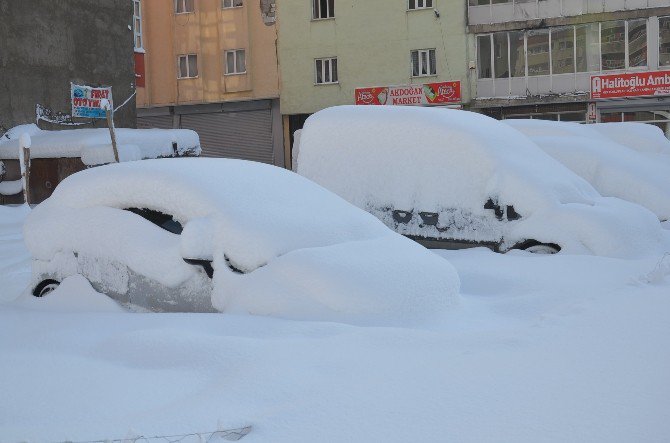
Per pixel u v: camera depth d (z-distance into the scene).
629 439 2.86
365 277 5.00
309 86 38.47
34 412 3.39
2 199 22.27
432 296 5.16
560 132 12.55
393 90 36.72
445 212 8.35
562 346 4.16
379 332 4.33
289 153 39.34
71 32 27.41
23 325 4.98
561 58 34.81
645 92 33.16
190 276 5.39
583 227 7.79
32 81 25.59
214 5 40.03
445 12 36.09
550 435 2.92
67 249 5.90
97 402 3.48
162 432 3.04
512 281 6.44
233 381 3.60
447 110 9.07
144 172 5.81
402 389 3.48
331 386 3.53
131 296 5.59
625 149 12.16
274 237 5.31
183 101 40.84
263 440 2.97
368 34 37.38
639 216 8.50
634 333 4.44
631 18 33.72
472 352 4.04
